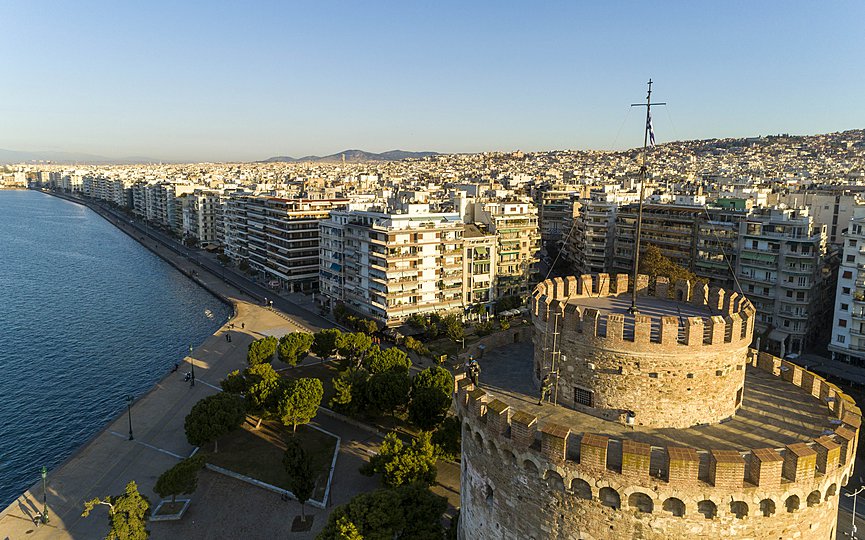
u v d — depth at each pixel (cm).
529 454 3042
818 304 14512
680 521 2752
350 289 16900
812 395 3700
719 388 3275
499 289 17388
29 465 9306
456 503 7494
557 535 3023
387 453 7519
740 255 14688
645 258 14162
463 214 18338
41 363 13638
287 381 9606
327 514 7425
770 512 2736
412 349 12888
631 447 2764
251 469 8431
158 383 12056
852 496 7581
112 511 6444
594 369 3356
